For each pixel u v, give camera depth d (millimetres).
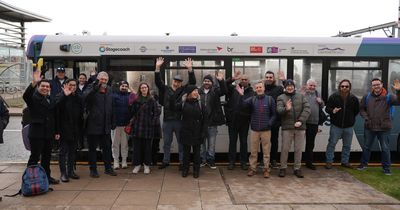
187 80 8945
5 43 26172
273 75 8391
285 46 9016
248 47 8977
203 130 7727
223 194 6680
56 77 8469
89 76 8992
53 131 7059
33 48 8953
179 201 6293
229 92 8312
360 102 8531
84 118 7633
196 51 8922
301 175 7824
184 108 7660
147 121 7895
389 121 8141
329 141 8539
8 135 13445
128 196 6539
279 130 8992
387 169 8188
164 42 8922
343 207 6113
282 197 6555
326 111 8547
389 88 9203
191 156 9250
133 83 8953
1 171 8133
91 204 6137
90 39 8945
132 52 8914
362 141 9203
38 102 6688
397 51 9164
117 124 8258
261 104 7730
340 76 9141
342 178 7805
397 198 6582
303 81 9078
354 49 9117
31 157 6801
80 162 9141
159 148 9094
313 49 9055
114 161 8406
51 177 7328
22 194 6535
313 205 6184
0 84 25547
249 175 7871
